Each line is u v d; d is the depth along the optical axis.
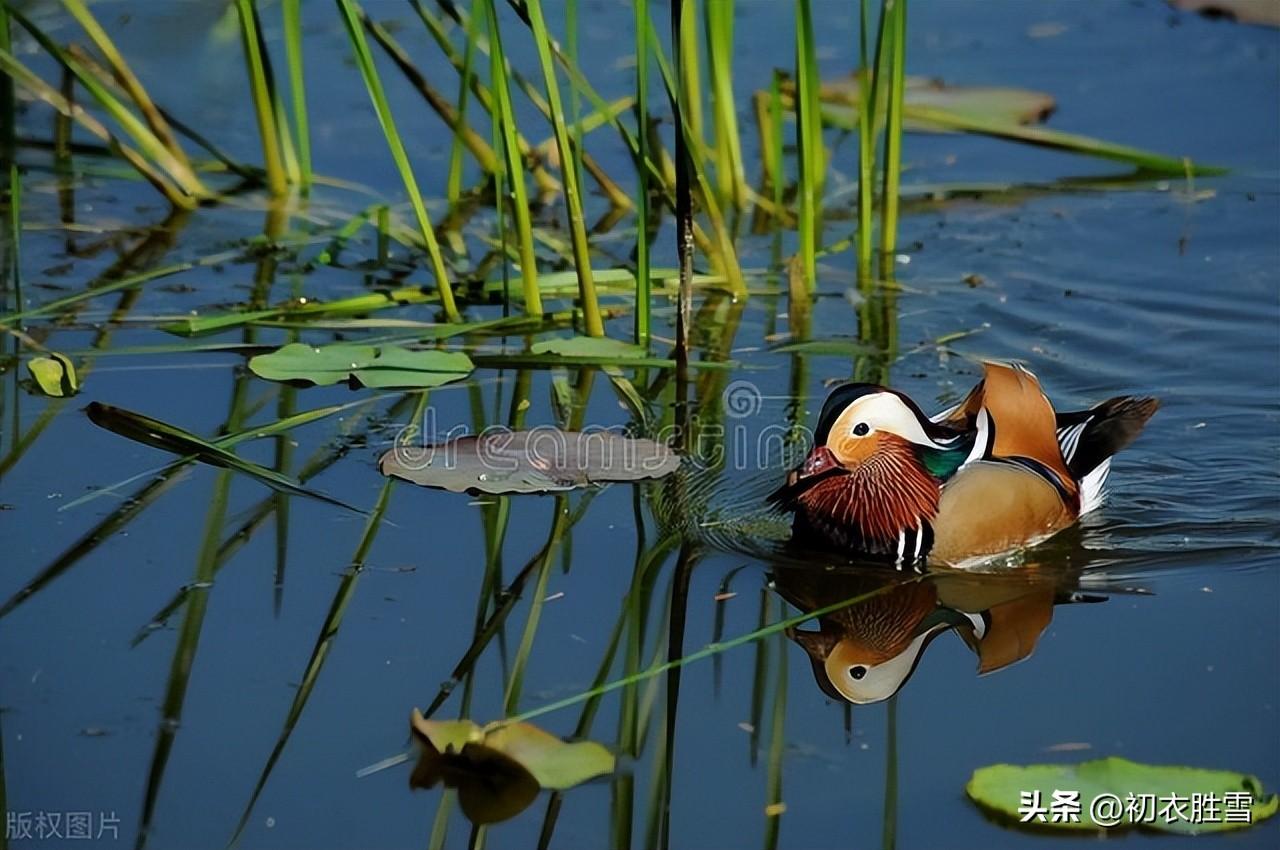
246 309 13.00
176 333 12.49
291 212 14.86
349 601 9.35
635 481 10.62
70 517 10.04
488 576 9.66
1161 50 17.84
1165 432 11.68
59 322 12.71
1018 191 15.55
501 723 8.11
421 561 9.77
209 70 17.39
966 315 13.30
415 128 16.44
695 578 9.85
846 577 10.00
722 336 12.97
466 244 14.39
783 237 14.74
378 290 13.37
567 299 13.49
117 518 10.06
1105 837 7.43
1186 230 14.64
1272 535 10.38
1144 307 13.36
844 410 10.30
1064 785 7.77
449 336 12.59
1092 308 13.36
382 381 11.62
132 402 11.56
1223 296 13.51
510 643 9.06
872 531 10.16
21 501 10.18
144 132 14.79
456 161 14.59
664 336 13.00
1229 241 14.41
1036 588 9.83
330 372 11.69
